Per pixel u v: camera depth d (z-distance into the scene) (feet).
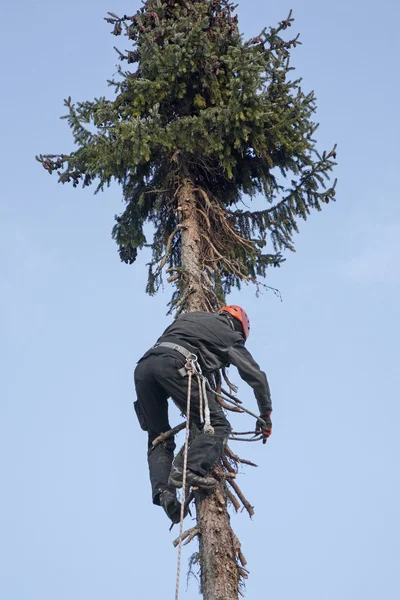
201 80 59.11
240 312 48.67
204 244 57.77
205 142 57.36
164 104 60.08
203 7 60.29
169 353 45.01
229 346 46.03
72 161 58.70
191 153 58.95
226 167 57.57
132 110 58.95
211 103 59.98
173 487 43.96
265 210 61.67
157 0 59.93
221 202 61.00
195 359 44.75
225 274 60.54
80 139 58.03
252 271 61.77
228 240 59.82
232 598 41.37
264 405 45.21
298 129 58.90
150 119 56.03
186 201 58.54
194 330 46.03
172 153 58.90
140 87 58.39
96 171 58.39
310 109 59.06
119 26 61.36
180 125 56.65
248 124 57.72
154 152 59.67
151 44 57.77
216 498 44.11
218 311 50.80
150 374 45.24
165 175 60.54
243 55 55.31
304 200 60.95
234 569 42.39
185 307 52.60
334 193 60.34
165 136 56.85
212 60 58.59
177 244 61.26
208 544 42.78
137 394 46.70
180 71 57.88
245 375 45.34
